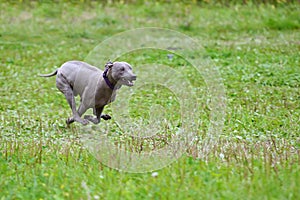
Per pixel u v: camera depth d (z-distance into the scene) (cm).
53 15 4228
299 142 1870
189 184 1335
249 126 2061
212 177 1375
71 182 1398
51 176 1426
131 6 4384
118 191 1312
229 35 3769
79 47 3575
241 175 1398
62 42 3700
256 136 1952
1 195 1355
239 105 2358
